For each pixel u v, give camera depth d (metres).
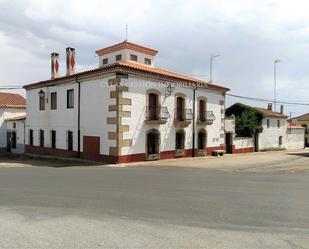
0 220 6.68
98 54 31.75
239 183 12.01
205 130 27.78
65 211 7.46
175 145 24.97
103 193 9.73
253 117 36.62
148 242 5.31
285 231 5.98
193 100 26.64
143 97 22.36
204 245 5.18
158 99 23.42
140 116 22.14
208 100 28.22
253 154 31.59
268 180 12.95
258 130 36.50
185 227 6.18
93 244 5.20
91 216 7.00
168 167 18.75
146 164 20.59
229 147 32.38
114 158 20.88
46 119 27.95
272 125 40.06
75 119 24.36
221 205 8.12
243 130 36.03
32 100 30.20
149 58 31.33
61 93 25.95
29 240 5.41
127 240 5.40
